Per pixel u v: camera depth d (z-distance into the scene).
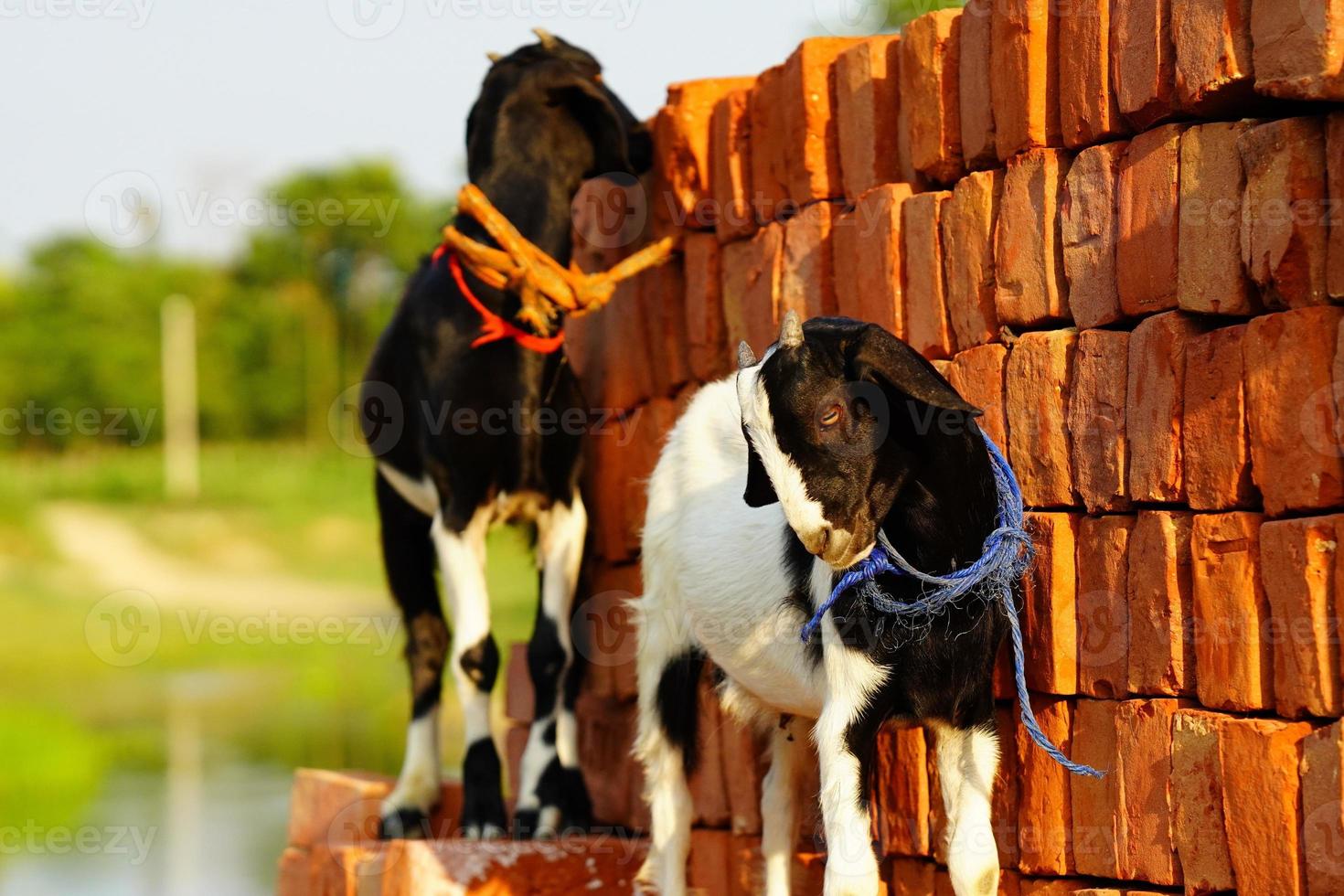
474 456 9.65
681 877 8.27
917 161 7.79
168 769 26.33
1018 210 7.02
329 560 52.53
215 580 49.72
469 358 9.61
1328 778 5.48
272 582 49.72
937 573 6.38
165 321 66.25
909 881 7.62
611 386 10.97
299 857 10.88
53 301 69.62
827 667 6.58
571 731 10.18
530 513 10.01
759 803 8.68
